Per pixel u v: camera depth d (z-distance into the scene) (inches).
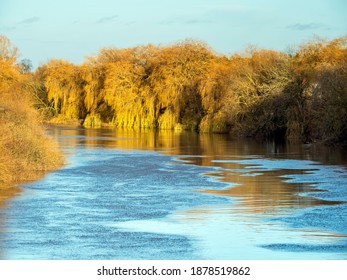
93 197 1380.4
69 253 913.5
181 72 4232.3
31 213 1194.6
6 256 896.9
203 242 976.3
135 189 1507.1
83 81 4739.2
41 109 4798.2
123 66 4419.3
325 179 1676.9
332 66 2881.4
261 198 1374.3
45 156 1882.4
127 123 4328.3
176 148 2706.7
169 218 1155.3
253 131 3353.8
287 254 905.5
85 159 2217.0
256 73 3570.4
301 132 3078.2
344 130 2691.9
